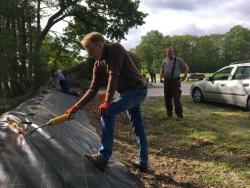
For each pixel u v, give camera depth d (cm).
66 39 1445
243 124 514
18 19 986
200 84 735
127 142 403
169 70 523
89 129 397
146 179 283
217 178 295
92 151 306
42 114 371
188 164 329
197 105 713
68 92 841
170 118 545
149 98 862
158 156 355
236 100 645
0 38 905
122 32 1396
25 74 1041
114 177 262
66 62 1482
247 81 623
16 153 237
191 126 493
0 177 210
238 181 289
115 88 248
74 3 1334
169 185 276
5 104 881
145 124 506
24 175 216
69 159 258
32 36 1058
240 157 351
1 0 891
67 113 256
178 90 525
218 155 358
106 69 253
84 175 244
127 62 257
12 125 287
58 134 305
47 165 229
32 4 993
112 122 260
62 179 230
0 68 931
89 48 244
